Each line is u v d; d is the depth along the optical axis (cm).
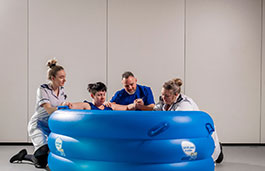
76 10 495
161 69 494
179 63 495
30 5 495
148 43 493
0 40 498
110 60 495
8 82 498
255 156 399
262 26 496
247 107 496
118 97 373
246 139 495
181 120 228
